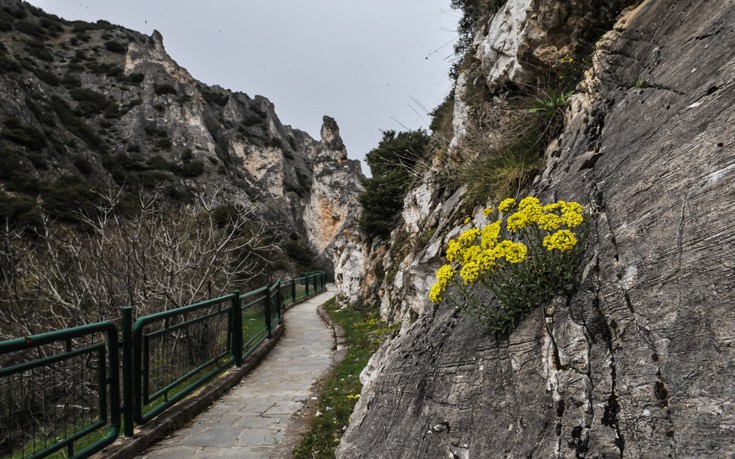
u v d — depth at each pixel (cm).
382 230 1540
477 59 695
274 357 844
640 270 209
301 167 6862
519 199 397
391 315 1044
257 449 406
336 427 440
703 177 200
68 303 711
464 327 308
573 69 468
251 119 6794
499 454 218
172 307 767
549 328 242
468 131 629
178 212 987
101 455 377
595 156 304
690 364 164
